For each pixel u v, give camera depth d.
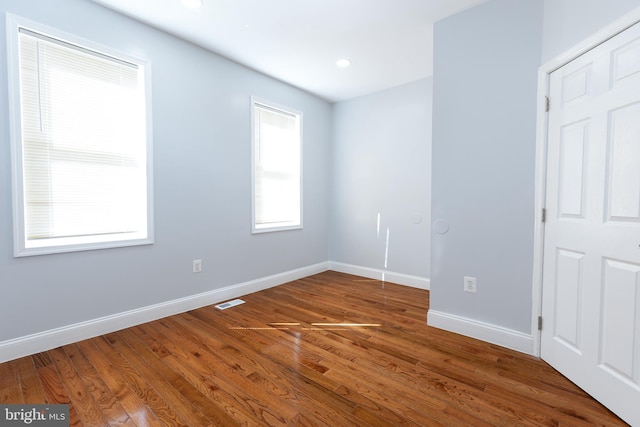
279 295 3.31
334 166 4.42
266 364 1.91
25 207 1.98
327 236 4.48
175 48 2.65
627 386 1.40
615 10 1.43
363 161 4.09
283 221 3.87
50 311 2.06
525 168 2.03
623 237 1.42
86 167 2.25
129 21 2.36
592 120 1.59
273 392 1.64
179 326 2.47
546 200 1.93
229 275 3.18
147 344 2.15
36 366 1.85
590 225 1.60
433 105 2.44
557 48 1.81
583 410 1.50
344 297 3.26
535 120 1.98
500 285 2.15
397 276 3.79
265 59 3.07
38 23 1.94
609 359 1.49
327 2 2.19
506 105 2.10
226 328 2.44
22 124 1.94
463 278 2.33
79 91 2.19
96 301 2.26
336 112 4.37
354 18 2.38
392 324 2.54
